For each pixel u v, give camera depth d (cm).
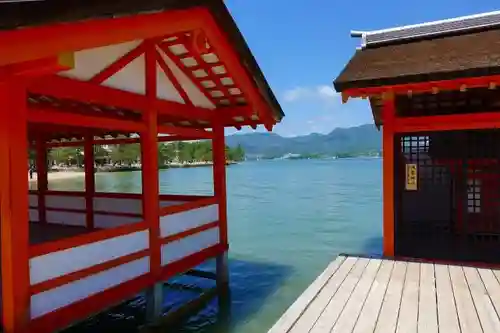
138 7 371
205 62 695
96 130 928
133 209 897
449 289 516
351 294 504
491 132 714
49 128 891
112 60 581
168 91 712
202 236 813
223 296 886
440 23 815
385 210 742
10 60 300
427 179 745
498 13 773
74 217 994
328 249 1418
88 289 538
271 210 2458
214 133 855
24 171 444
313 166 11112
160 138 887
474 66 591
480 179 722
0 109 432
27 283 449
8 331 439
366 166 10331
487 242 718
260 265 1191
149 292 665
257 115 805
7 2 261
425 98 726
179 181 4906
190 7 469
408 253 752
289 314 445
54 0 289
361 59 781
